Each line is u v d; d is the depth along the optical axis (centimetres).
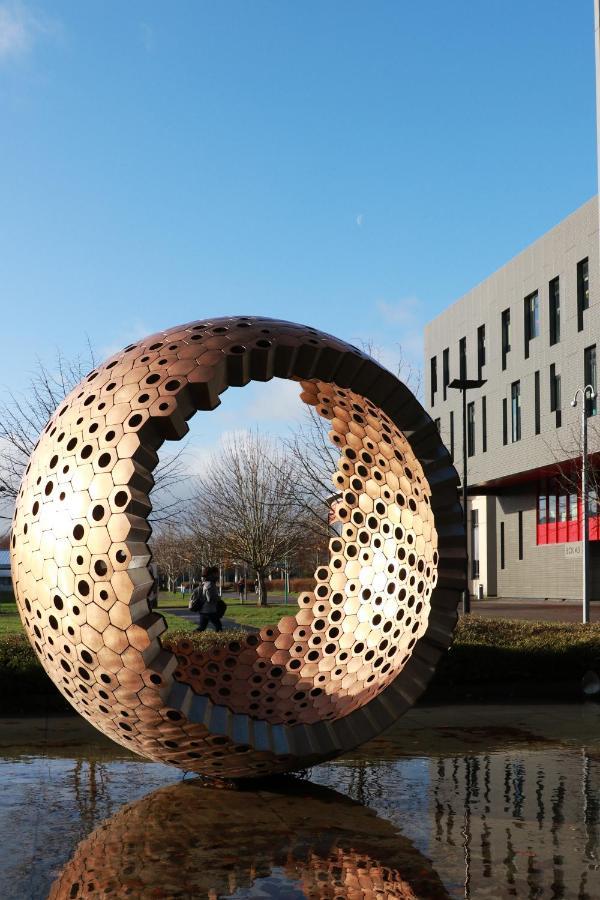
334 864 451
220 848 477
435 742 800
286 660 735
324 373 616
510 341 4231
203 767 571
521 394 4109
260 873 438
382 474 741
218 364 546
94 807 562
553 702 1076
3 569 4019
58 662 543
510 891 414
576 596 3978
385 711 618
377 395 651
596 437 3344
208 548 4878
